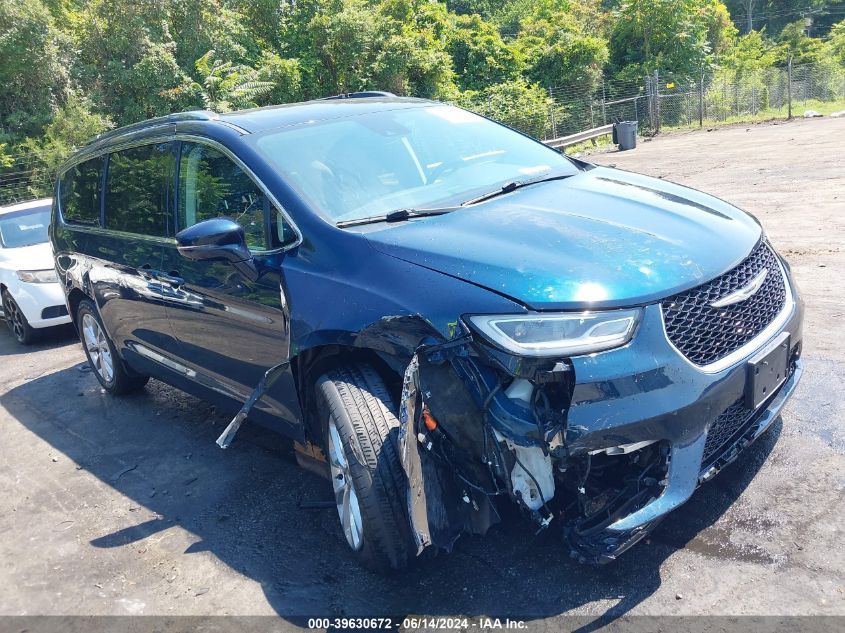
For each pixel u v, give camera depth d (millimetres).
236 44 23500
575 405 2447
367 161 3682
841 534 2811
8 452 5027
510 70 32062
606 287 2561
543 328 2488
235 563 3283
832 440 3465
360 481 2793
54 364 7059
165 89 21078
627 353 2494
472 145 4066
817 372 4223
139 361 4930
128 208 4672
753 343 2814
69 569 3443
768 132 20469
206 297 3789
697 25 36594
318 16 26078
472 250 2816
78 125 19172
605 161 17562
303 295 3127
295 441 3607
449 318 2617
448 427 2613
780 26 68688
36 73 19578
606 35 38656
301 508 3688
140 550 3516
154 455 4590
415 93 27094
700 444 2617
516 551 3018
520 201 3334
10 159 17641
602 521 2596
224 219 3281
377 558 2883
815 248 6887
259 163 3586
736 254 2928
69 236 5422
